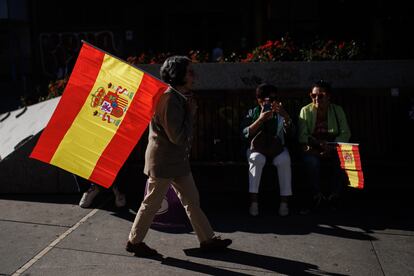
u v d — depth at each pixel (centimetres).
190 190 365
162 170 346
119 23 1617
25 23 1692
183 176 358
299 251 381
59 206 492
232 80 588
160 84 345
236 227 438
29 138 535
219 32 1588
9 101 1259
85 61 358
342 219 459
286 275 339
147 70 588
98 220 450
